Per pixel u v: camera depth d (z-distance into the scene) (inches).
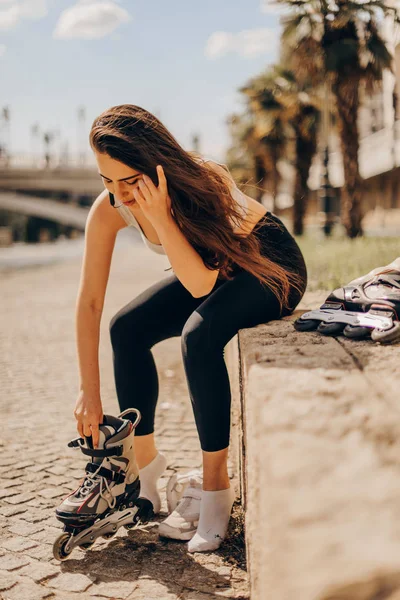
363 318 70.4
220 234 76.6
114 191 77.9
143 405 89.6
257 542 49.5
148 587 70.5
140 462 91.4
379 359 57.7
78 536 77.3
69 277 749.9
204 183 75.8
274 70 773.3
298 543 39.1
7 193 2578.7
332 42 517.7
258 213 87.7
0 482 109.7
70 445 83.0
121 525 82.3
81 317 83.0
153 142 74.4
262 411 47.3
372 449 42.4
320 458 42.4
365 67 529.7
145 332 88.5
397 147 986.1
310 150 860.0
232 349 121.8
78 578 73.2
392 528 38.0
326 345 65.1
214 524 80.5
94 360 82.2
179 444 131.6
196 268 77.9
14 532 87.9
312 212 1673.2
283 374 53.6
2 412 163.2
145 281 633.6
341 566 37.7
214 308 77.6
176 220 76.7
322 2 504.1
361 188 595.2
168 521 84.1
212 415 77.9
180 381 199.3
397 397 47.6
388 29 528.1
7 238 2960.1
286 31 518.3
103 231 84.5
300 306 107.0
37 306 438.6
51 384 198.2
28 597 68.7
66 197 2815.0
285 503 40.7
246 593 68.6
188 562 76.7
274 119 815.7
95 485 78.6
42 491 105.0
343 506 39.7
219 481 81.0
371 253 243.6
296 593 38.1
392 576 36.7
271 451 43.6
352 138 587.2
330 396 48.5
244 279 81.1
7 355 252.5
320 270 204.8
